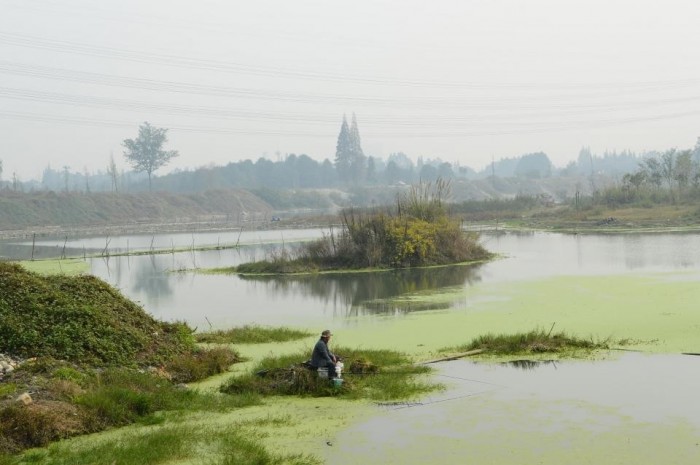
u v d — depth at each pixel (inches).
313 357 657.0
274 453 470.3
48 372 623.8
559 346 775.1
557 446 467.8
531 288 1270.9
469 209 4244.6
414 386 631.8
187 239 3221.0
